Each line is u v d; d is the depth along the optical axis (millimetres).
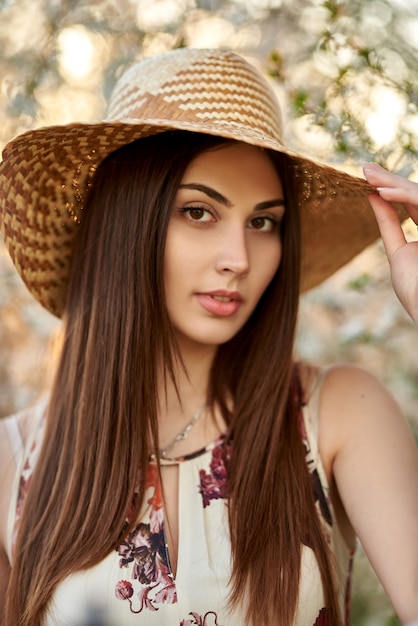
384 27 2131
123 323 1744
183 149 1651
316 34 2348
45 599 1628
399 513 1605
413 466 1681
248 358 1828
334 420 1765
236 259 1634
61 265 1986
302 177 1811
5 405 2920
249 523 1645
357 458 1707
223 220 1669
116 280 1755
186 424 1819
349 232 1956
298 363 1902
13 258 1872
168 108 1682
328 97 2064
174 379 1750
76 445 1755
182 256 1668
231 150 1657
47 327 2910
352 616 2678
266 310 1828
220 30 2547
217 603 1589
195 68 1698
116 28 2570
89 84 2682
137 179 1713
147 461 1729
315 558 1644
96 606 1600
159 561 1628
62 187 1876
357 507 1662
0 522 1847
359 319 2623
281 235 1791
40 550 1703
